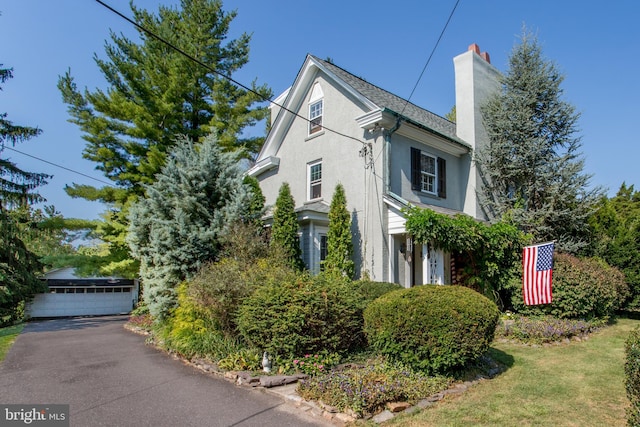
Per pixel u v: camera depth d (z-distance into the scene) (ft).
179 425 14.12
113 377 20.89
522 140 44.50
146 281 35.58
